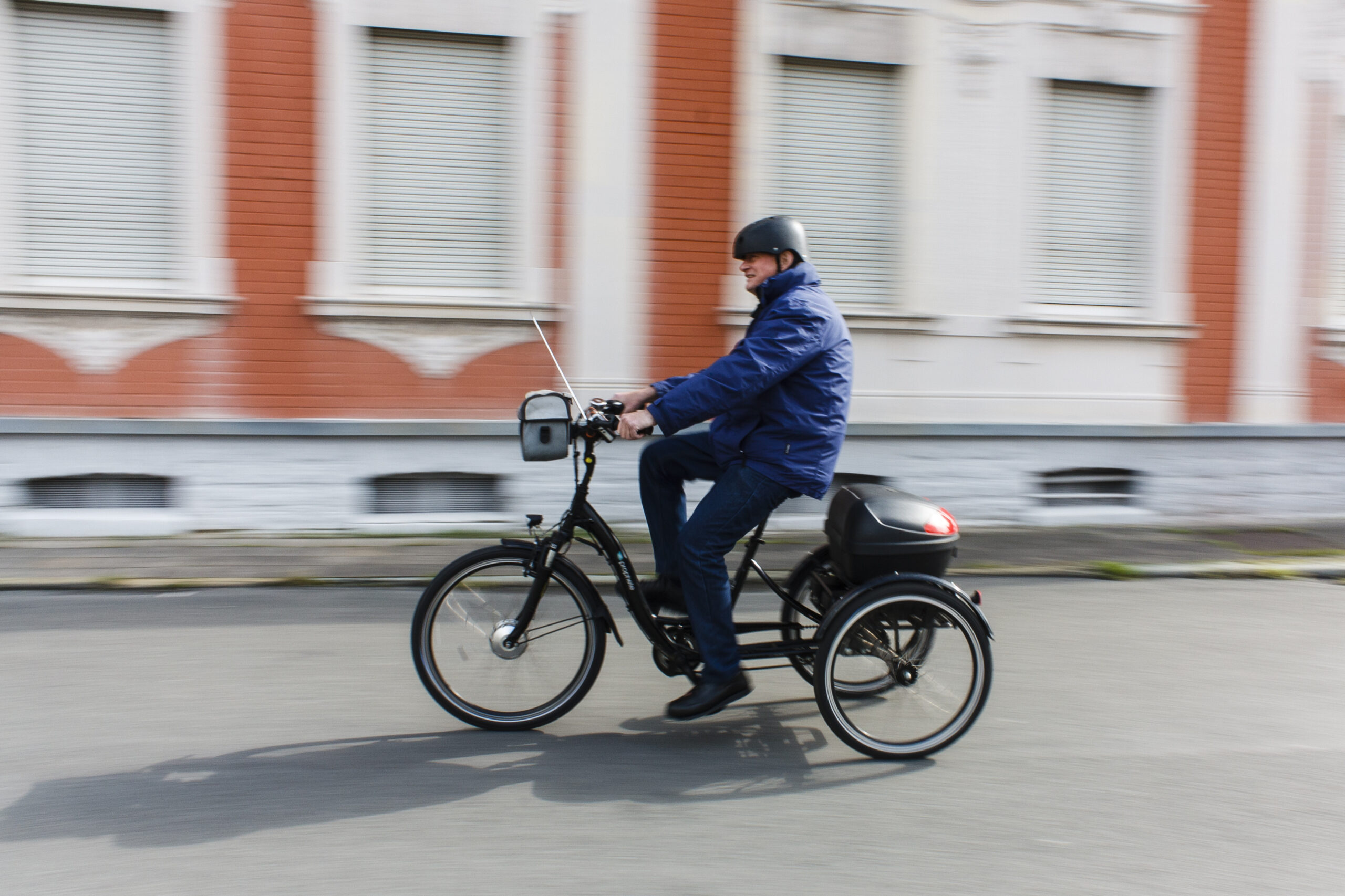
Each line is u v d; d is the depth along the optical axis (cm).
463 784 352
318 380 782
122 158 755
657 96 805
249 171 763
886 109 856
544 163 796
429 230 795
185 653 484
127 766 361
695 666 398
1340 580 692
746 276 395
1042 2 862
